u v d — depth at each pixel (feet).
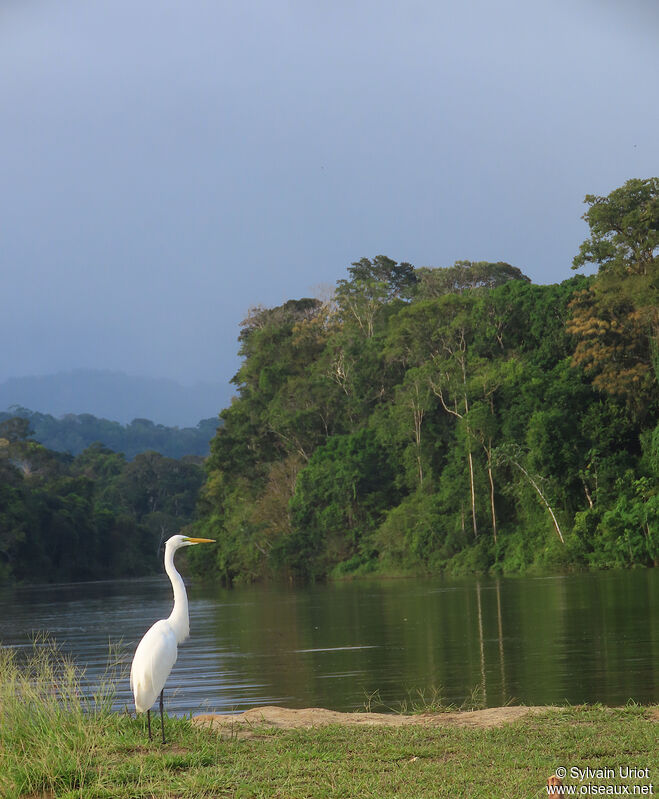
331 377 246.47
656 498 156.66
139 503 455.22
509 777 23.93
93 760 26.16
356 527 214.07
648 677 47.67
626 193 176.04
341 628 87.40
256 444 260.42
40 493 341.82
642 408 176.45
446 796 22.33
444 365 201.46
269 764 25.77
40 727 28.50
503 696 44.93
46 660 34.55
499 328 203.51
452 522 192.95
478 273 293.64
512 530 186.39
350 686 51.11
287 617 106.32
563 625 76.33
